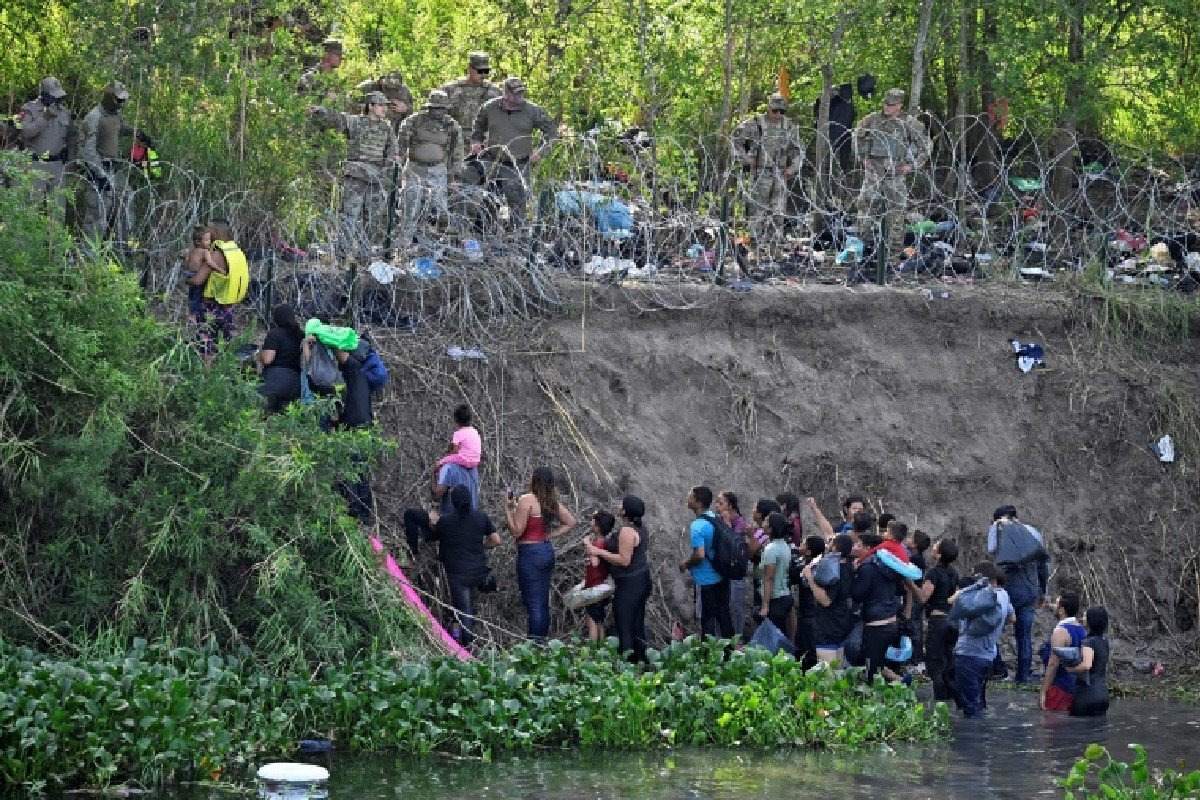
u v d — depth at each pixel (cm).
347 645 2670
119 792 2170
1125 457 3806
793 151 3966
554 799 2220
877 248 3862
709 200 3878
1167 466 3816
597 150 3653
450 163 3591
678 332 3584
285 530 2695
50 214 2789
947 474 3669
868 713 2750
